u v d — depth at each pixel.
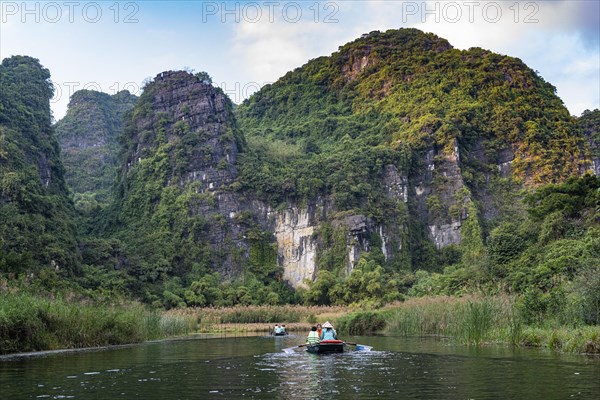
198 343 42.50
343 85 193.88
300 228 135.75
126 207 141.75
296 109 193.50
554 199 75.62
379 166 144.00
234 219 135.00
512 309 37.94
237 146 147.12
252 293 119.94
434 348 33.88
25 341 32.56
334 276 121.88
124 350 34.62
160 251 128.12
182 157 140.88
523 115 158.88
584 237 65.31
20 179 105.06
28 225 99.25
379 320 59.34
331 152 159.00
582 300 35.94
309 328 74.25
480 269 74.94
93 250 115.50
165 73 154.25
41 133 128.50
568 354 28.97
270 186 138.88
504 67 171.88
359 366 25.36
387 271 127.31
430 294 79.25
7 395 18.22
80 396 18.02
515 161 151.75
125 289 107.56
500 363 25.42
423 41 190.62
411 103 166.12
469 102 162.50
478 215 143.25
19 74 135.75
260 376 22.41
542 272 55.50
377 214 135.50
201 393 18.53
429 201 146.25
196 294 116.25
